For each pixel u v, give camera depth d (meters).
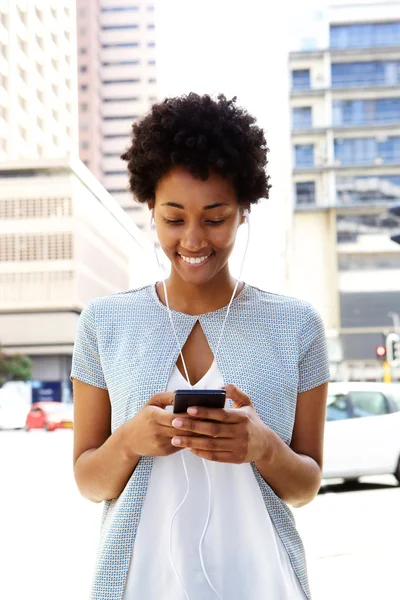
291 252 51.34
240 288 1.51
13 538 6.69
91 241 51.03
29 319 48.25
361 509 8.10
